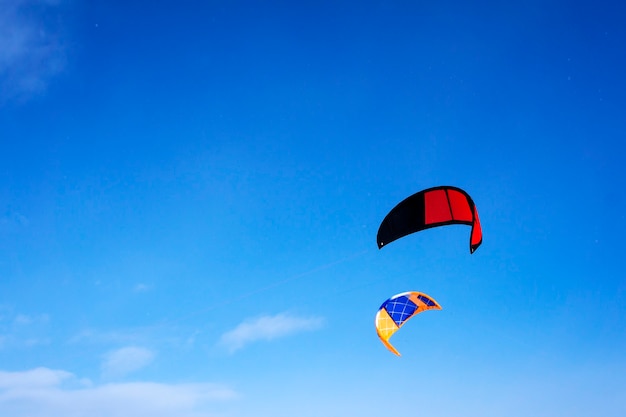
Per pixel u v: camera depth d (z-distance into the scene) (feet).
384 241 49.73
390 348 56.44
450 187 44.47
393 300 56.44
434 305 56.08
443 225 46.44
